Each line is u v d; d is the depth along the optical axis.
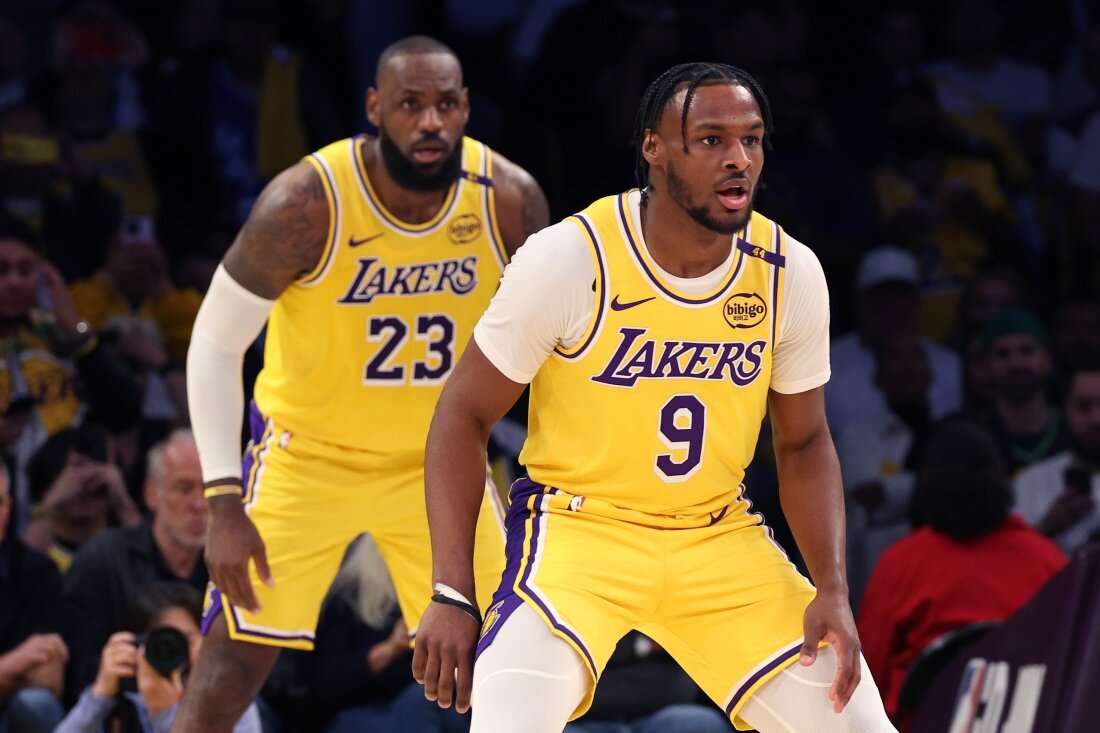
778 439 10.36
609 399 9.68
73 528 17.91
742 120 9.19
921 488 16.70
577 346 9.59
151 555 16.38
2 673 15.24
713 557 9.91
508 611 9.48
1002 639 13.70
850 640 9.40
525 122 25.31
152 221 22.69
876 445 22.16
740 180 9.24
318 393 12.55
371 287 12.31
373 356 12.45
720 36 25.47
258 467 12.88
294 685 16.22
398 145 11.88
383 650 16.12
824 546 9.84
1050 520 19.58
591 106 24.88
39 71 25.05
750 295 9.66
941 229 25.84
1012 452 21.41
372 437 12.65
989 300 24.48
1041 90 27.98
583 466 9.87
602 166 24.66
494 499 12.81
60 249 22.22
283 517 12.62
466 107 12.21
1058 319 23.78
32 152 22.56
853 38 27.25
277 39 25.83
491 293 12.65
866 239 25.14
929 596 15.56
